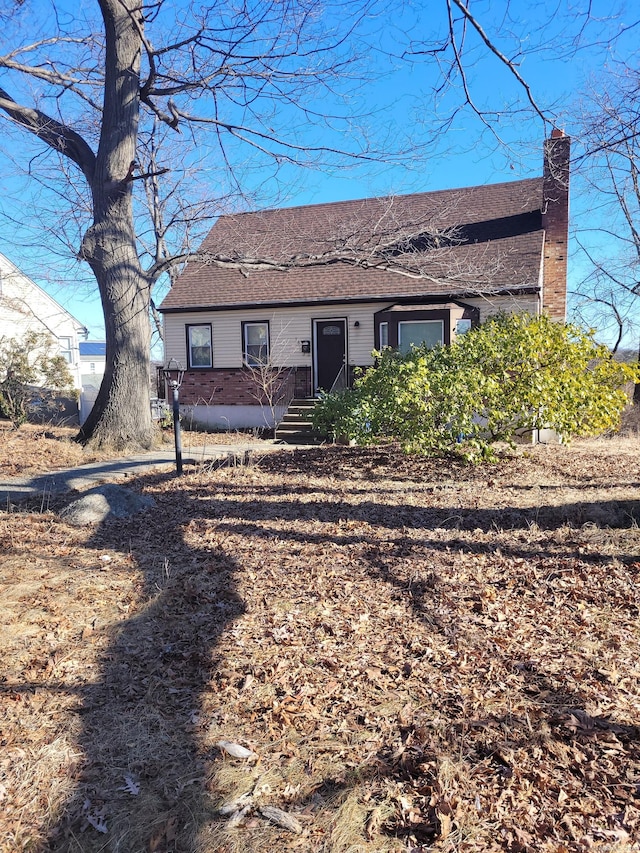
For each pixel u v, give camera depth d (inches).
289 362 692.1
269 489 348.5
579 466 391.5
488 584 198.5
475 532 254.1
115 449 470.3
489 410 402.9
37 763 118.0
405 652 157.9
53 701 139.4
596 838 95.6
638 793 104.4
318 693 139.8
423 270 519.2
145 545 249.4
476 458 388.8
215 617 181.5
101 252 466.0
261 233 655.8
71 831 103.4
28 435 522.3
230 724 130.2
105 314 478.6
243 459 432.5
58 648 163.5
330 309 670.5
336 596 194.2
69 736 126.6
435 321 589.0
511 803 104.0
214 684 144.9
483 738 120.9
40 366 674.2
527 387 403.2
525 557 220.8
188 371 737.6
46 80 496.7
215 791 111.0
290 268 520.7
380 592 195.9
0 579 210.8
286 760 118.4
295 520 281.4
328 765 116.5
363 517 283.9
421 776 111.8
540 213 658.2
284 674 148.5
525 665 147.6
